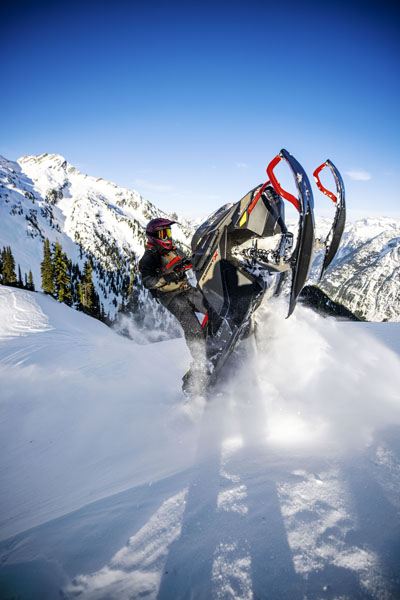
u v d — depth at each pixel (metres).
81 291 68.25
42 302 35.19
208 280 3.75
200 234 3.89
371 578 1.36
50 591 1.64
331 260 3.21
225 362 3.92
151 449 3.29
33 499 3.04
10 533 2.47
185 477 2.33
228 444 2.82
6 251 76.00
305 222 2.87
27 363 7.93
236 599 1.40
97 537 1.93
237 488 2.06
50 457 3.80
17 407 5.44
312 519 1.72
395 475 1.93
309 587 1.38
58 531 2.11
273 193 3.41
